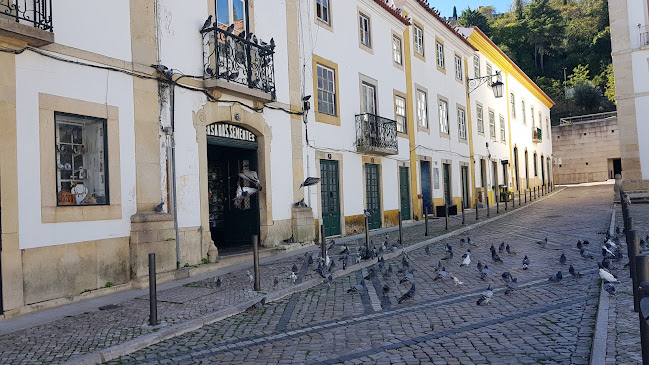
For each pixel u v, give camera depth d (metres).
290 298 7.50
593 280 7.41
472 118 26.95
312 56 14.20
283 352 4.96
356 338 5.29
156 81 9.28
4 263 6.65
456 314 6.02
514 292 6.98
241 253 11.04
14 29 6.67
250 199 12.38
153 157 9.12
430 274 8.76
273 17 12.71
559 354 4.37
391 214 18.00
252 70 11.63
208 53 10.52
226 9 11.20
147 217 8.68
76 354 4.99
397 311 6.38
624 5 23.67
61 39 7.62
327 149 14.63
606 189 33.44
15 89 6.96
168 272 8.96
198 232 9.95
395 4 20.05
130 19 8.86
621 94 23.75
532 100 40.72
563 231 13.98
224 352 5.08
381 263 8.83
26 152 7.05
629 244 7.07
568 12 65.19
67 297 7.38
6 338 5.62
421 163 21.20
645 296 2.90
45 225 7.22
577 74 56.50
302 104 13.60
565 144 47.00
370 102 17.25
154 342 5.52
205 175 10.27
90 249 7.86
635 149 23.42
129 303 7.25
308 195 13.66
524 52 60.75
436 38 22.94
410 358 4.53
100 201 8.29
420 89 20.92
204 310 6.65
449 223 18.02
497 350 4.59
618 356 3.96
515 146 34.91
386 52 18.44
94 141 8.28
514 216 20.14
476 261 9.84
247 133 11.84
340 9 15.81
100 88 8.23
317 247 12.86
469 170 25.89
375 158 17.20
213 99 10.52
